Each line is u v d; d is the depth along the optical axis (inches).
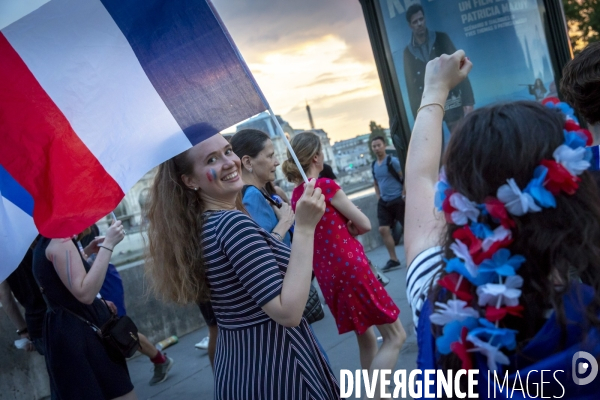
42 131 89.2
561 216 38.1
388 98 179.8
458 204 39.5
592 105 75.1
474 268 38.5
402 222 285.7
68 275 108.7
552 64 177.5
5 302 149.8
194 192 86.0
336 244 122.3
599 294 37.6
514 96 173.5
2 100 88.2
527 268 38.4
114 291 160.6
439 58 54.6
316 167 135.4
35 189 90.4
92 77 90.0
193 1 88.3
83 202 90.0
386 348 125.0
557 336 37.7
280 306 74.5
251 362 78.7
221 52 89.0
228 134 158.4
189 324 246.2
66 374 112.7
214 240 79.5
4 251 93.3
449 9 169.8
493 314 37.9
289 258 81.4
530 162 38.2
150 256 88.5
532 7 174.9
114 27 90.0
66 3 88.9
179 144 85.7
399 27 173.2
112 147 89.4
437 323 39.8
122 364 117.3
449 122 174.6
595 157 66.1
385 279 239.6
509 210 38.0
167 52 89.5
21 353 192.1
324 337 201.5
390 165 280.1
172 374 199.0
